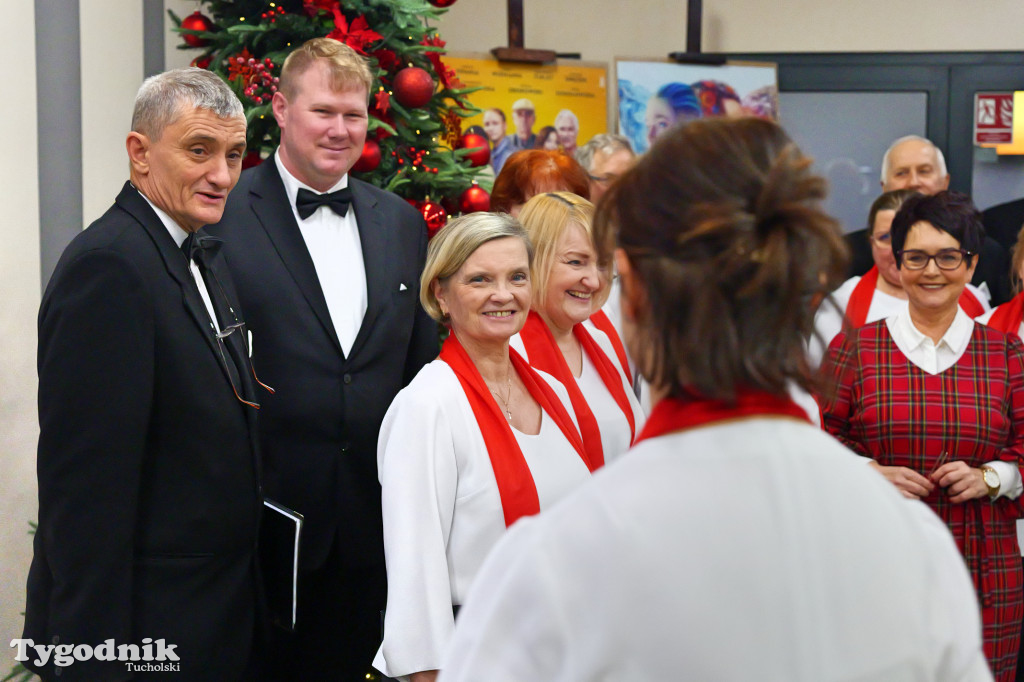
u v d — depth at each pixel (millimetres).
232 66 3006
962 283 2482
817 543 808
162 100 1906
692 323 816
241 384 2051
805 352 851
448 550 1895
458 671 846
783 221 813
